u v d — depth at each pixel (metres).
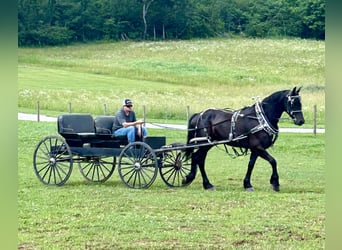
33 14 118.88
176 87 60.44
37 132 31.72
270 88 60.38
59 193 17.19
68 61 85.81
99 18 125.50
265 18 124.12
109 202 15.92
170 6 126.19
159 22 126.69
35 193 17.16
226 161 25.42
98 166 21.36
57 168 19.34
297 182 19.92
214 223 13.59
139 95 49.50
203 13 127.25
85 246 11.87
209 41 113.56
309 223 13.57
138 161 18.02
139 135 18.28
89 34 125.62
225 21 128.50
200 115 18.69
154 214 14.48
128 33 126.94
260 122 17.77
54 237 12.48
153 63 85.38
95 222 13.67
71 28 124.06
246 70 80.69
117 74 72.50
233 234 12.65
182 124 37.28
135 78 70.25
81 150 18.80
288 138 31.64
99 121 19.28
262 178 20.83
